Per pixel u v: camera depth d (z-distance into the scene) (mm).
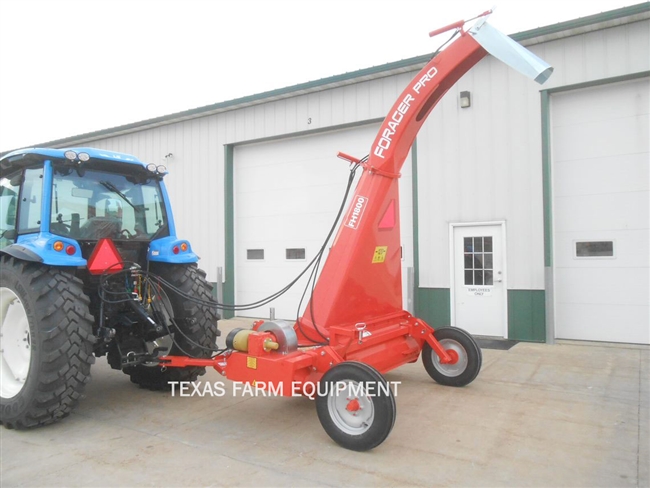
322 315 4113
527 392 4691
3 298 4199
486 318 7387
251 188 9906
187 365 4246
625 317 6719
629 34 6469
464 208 7500
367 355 4148
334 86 8539
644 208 6602
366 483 2945
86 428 3916
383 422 3244
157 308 4605
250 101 9336
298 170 9328
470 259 7492
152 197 4945
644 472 3051
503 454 3326
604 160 6832
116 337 4617
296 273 9375
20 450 3486
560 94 7074
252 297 9906
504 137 7219
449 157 7598
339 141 8867
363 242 4195
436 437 3623
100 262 4121
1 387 4078
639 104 6617
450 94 7586
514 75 7148
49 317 3730
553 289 6883
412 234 7977
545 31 6703
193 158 10469
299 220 9320
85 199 4383
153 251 4734
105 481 3008
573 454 3312
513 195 7156
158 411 4320
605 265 6816
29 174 4316
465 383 4809
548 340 6828
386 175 4324
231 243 10039
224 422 4031
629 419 3947
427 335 4859
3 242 4461
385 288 4547
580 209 6969
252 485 2938
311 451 3418
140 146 11305
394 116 4309
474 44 4043
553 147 7129
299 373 3629
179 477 3049
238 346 3836
